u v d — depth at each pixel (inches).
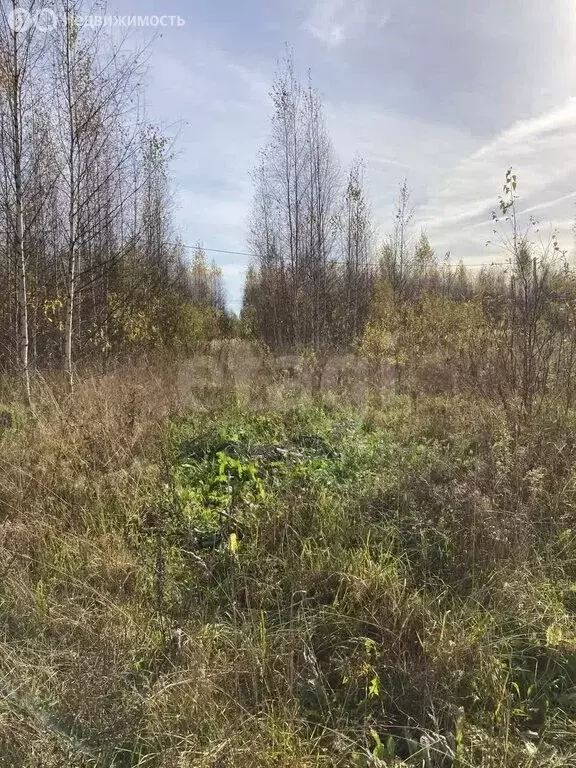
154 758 74.5
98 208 315.6
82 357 369.7
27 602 105.3
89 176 313.4
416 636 97.3
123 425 186.7
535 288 208.4
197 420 226.5
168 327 529.3
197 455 183.2
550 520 130.1
